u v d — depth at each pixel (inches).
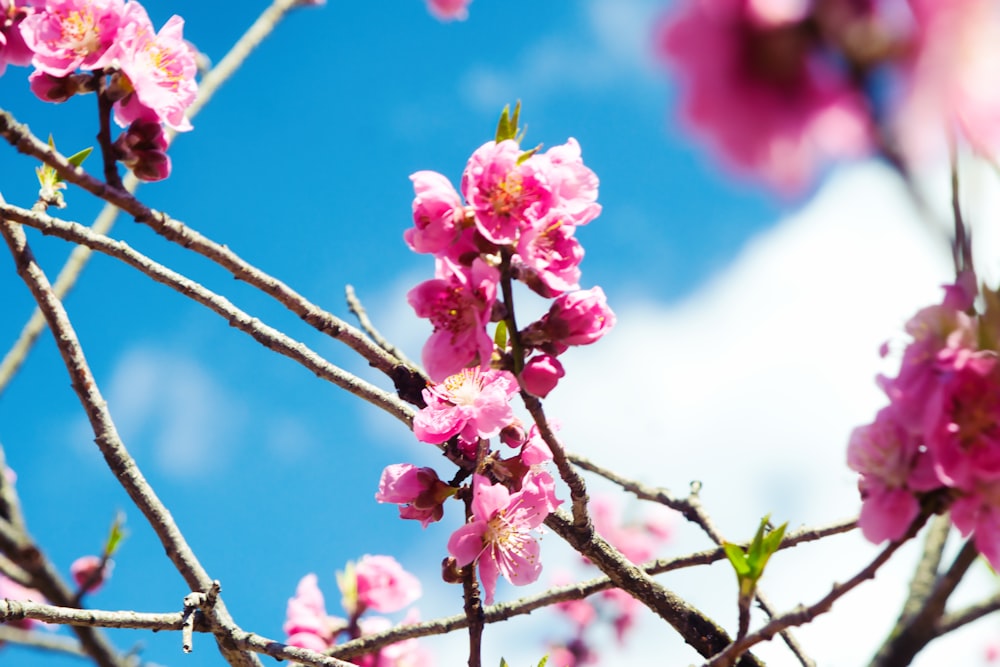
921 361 42.8
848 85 33.4
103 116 46.2
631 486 52.1
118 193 45.8
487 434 46.7
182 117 47.1
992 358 42.2
